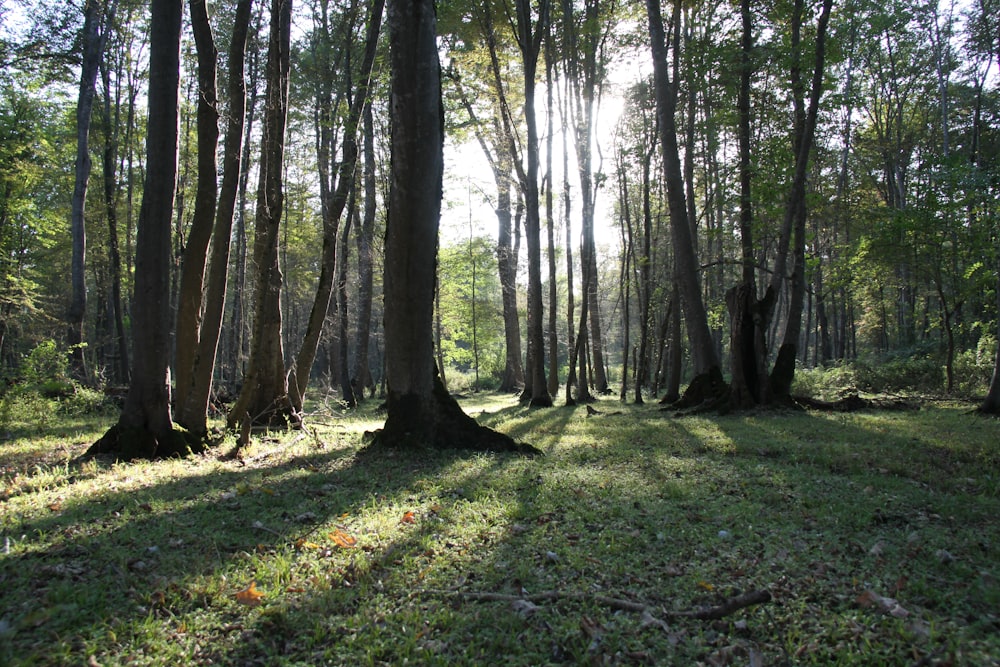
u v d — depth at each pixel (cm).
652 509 568
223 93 1962
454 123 2123
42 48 1952
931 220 1709
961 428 1087
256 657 322
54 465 864
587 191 2125
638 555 450
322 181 1766
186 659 316
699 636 336
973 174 1496
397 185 900
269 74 957
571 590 393
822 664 307
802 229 1501
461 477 714
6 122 2283
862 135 2845
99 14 1942
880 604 363
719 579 409
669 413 1548
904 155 2912
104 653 317
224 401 1947
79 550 459
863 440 976
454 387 3762
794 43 1494
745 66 1572
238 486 673
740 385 1455
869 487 655
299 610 366
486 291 4088
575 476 714
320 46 1925
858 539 489
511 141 2048
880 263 2014
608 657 312
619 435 1112
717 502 596
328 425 1466
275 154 952
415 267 907
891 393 1948
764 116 1822
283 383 1409
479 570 427
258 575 411
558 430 1238
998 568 426
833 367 2606
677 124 2175
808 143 1463
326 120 1644
